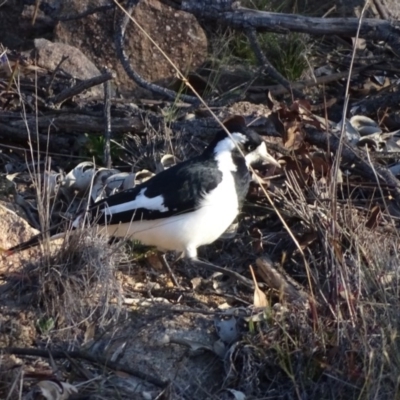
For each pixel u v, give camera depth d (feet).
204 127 36.91
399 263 26.81
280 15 39.11
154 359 26.86
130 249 31.96
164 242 30.53
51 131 37.17
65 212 33.22
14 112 37.58
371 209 32.24
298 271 31.32
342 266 26.71
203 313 27.99
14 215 30.91
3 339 26.73
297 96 41.34
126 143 36.76
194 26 42.93
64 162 36.76
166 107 38.75
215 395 25.98
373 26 38.99
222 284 31.40
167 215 29.78
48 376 24.93
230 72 43.32
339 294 26.58
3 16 44.11
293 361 26.17
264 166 33.50
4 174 35.37
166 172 30.53
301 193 31.78
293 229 32.35
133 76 39.17
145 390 25.68
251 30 39.32
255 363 26.30
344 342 25.76
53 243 29.30
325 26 39.17
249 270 31.73
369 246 27.78
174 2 39.55
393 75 42.98
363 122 38.52
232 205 30.60
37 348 26.35
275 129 35.63
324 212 31.09
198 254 32.83
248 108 38.52
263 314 27.22
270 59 44.47
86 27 42.63
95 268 27.89
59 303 27.40
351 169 34.76
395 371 23.93
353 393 25.00
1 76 39.52
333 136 34.78
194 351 27.04
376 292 26.17
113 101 37.96
